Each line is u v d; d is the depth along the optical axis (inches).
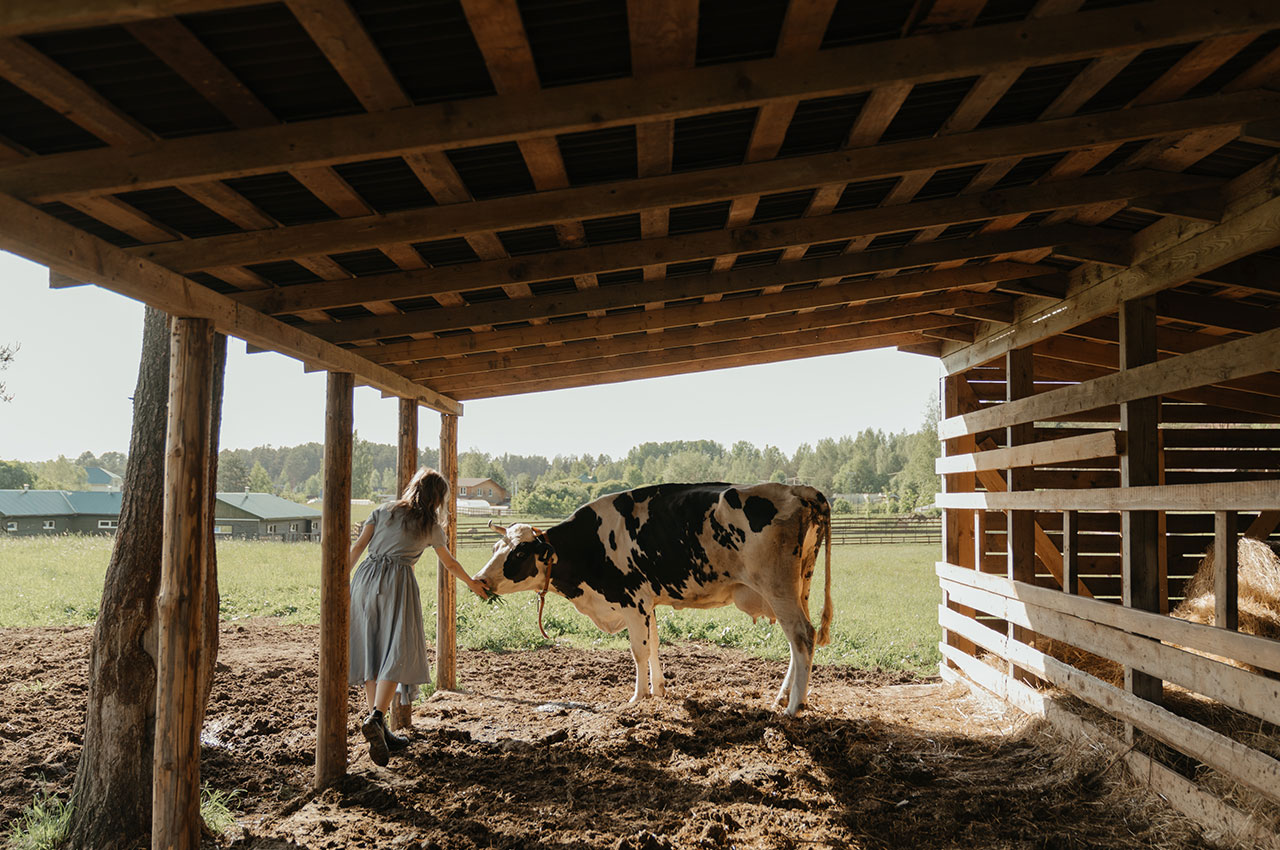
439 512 215.0
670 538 261.0
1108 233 182.1
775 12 93.1
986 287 224.8
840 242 176.4
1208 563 228.1
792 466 5654.5
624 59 100.0
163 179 103.3
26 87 91.1
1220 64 109.3
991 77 104.3
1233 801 144.6
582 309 190.7
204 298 141.3
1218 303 199.8
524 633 401.4
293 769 202.8
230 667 323.6
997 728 230.7
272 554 956.6
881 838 151.9
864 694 280.4
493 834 155.2
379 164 119.3
